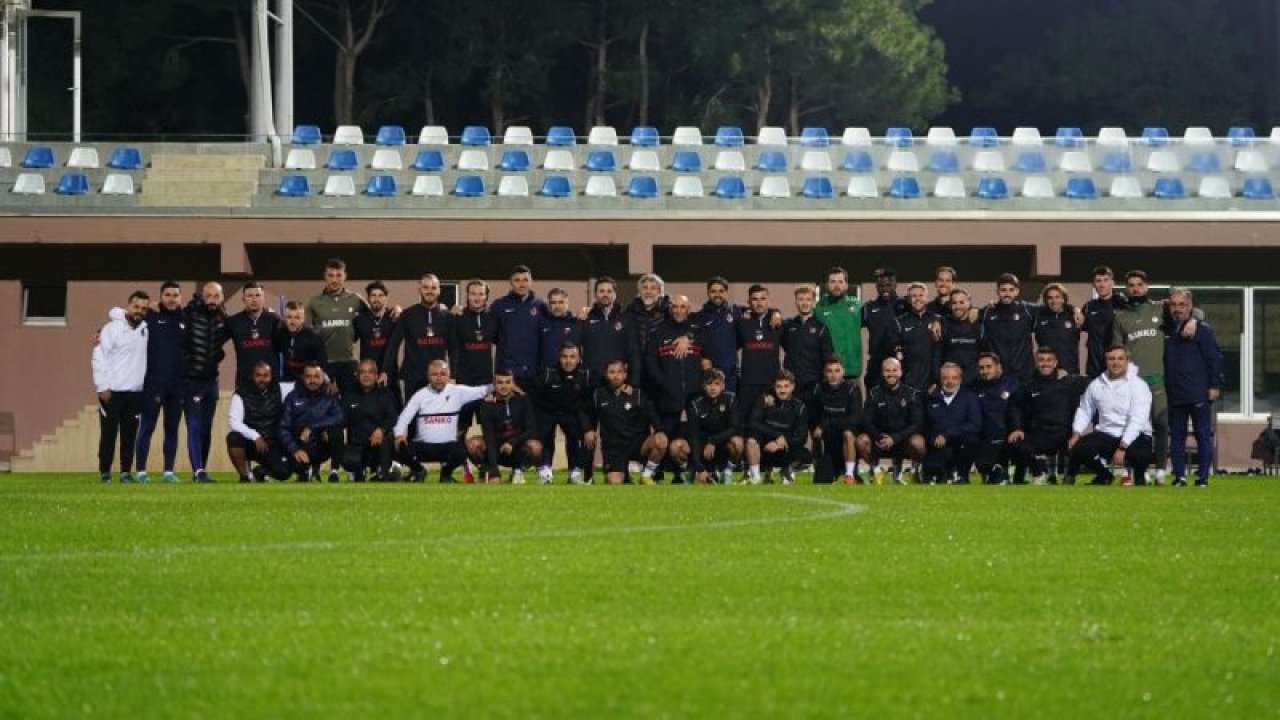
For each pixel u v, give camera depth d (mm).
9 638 8477
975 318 25672
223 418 33375
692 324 24844
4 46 48594
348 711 6840
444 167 45875
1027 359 25594
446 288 39844
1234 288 39781
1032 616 9375
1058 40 85000
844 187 45312
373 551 12391
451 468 24516
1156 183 44250
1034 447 24516
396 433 24141
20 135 46938
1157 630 8945
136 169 44844
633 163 46031
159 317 24516
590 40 78438
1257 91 80688
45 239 38438
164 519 15367
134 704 6996
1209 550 12945
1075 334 25438
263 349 24453
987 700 7156
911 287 25625
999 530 14609
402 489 21219
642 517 15781
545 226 38562
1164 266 39625
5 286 39531
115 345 24391
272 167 45438
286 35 48562
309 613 9250
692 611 9383
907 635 8625
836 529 14523
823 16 76812
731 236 38531
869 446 24547
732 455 24266
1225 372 39812
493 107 76688
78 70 50844
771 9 76562
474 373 24672
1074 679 7625
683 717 6754
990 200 43125
